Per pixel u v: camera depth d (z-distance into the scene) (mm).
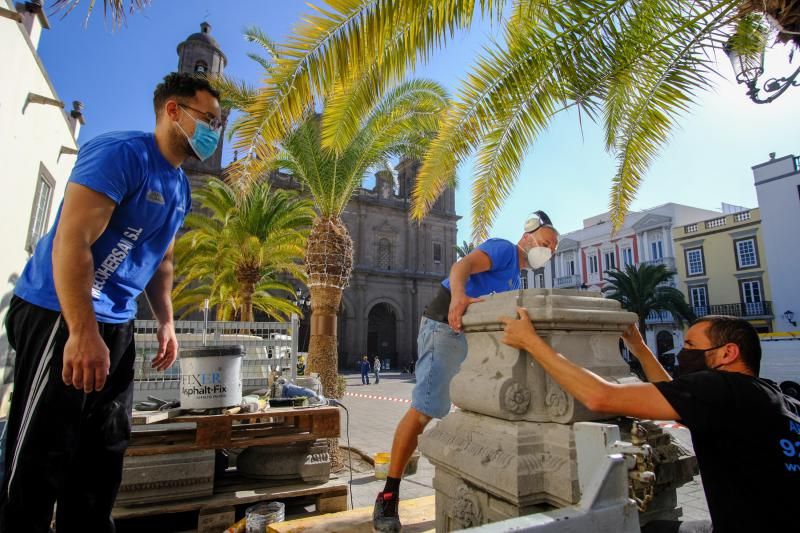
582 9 3992
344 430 9281
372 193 41531
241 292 16109
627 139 5340
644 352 2121
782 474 1338
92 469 1852
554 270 43438
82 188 1654
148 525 3225
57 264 1558
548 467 1446
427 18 3596
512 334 1556
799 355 15391
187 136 2014
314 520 2316
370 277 39438
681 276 33656
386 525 2105
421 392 2301
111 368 1926
